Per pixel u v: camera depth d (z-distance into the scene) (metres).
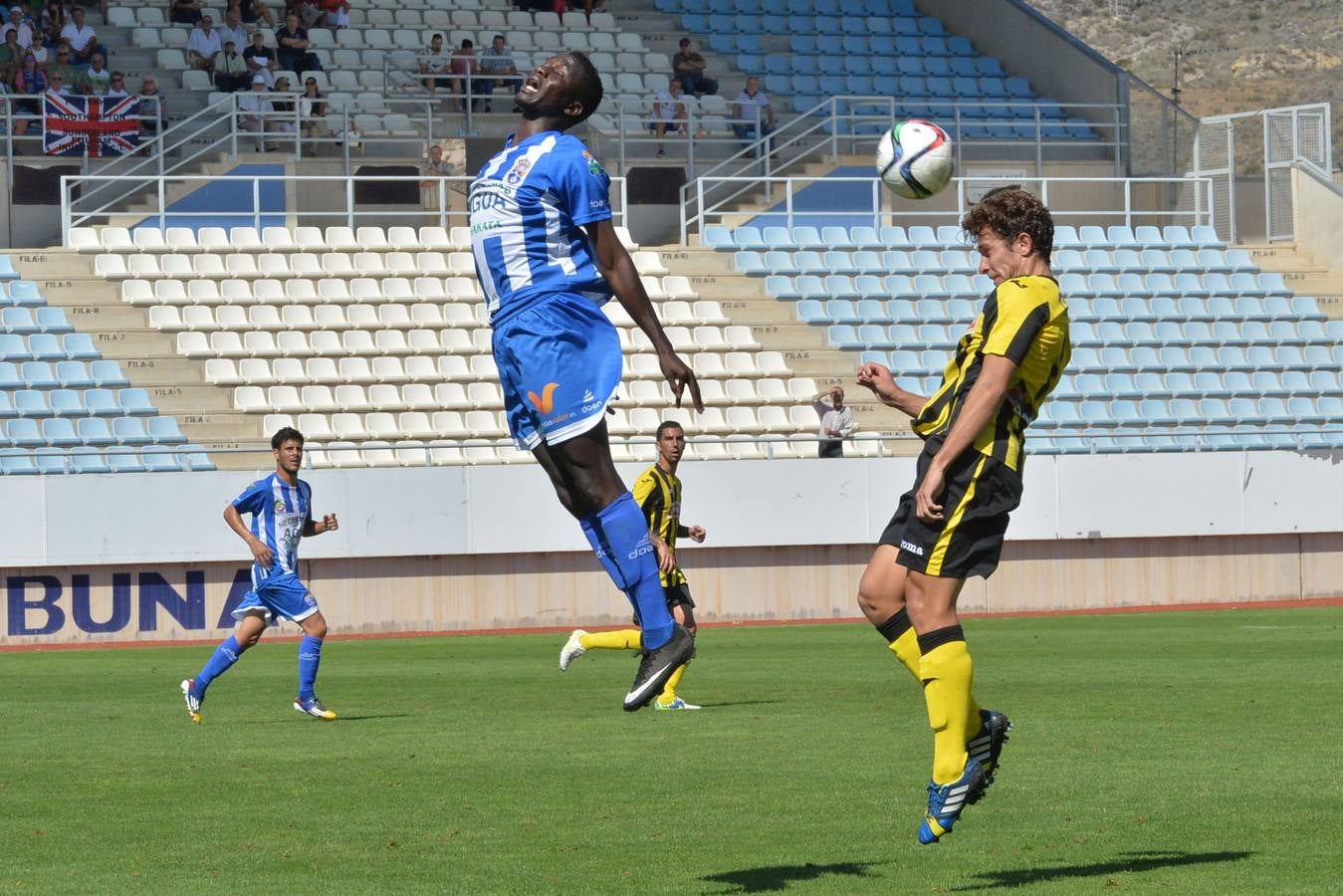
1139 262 76.94
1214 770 21.83
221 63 79.94
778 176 82.31
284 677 39.62
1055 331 15.18
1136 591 60.22
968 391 15.60
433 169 77.19
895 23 95.31
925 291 73.88
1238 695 31.16
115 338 65.12
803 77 90.12
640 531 15.06
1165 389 71.00
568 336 14.84
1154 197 86.12
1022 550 59.28
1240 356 73.38
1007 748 24.00
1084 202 86.62
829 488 57.41
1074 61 89.50
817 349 70.06
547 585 56.09
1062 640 45.56
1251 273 76.94
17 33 77.38
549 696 33.66
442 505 54.97
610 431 66.19
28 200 75.38
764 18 93.88
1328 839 17.09
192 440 62.53
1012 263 15.71
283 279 68.38
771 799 19.91
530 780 21.75
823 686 34.44
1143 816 18.48
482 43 88.19
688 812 19.09
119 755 24.94
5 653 49.22
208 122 78.69
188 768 23.38
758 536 56.84
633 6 93.44
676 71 86.44
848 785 20.91
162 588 53.44
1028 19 92.00
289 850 17.16
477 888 15.18
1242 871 15.48
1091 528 59.34
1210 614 55.72
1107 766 22.22
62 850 17.28
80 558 52.59
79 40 78.88
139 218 74.94
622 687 35.47
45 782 22.16
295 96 74.62
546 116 15.16
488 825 18.44
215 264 68.62
